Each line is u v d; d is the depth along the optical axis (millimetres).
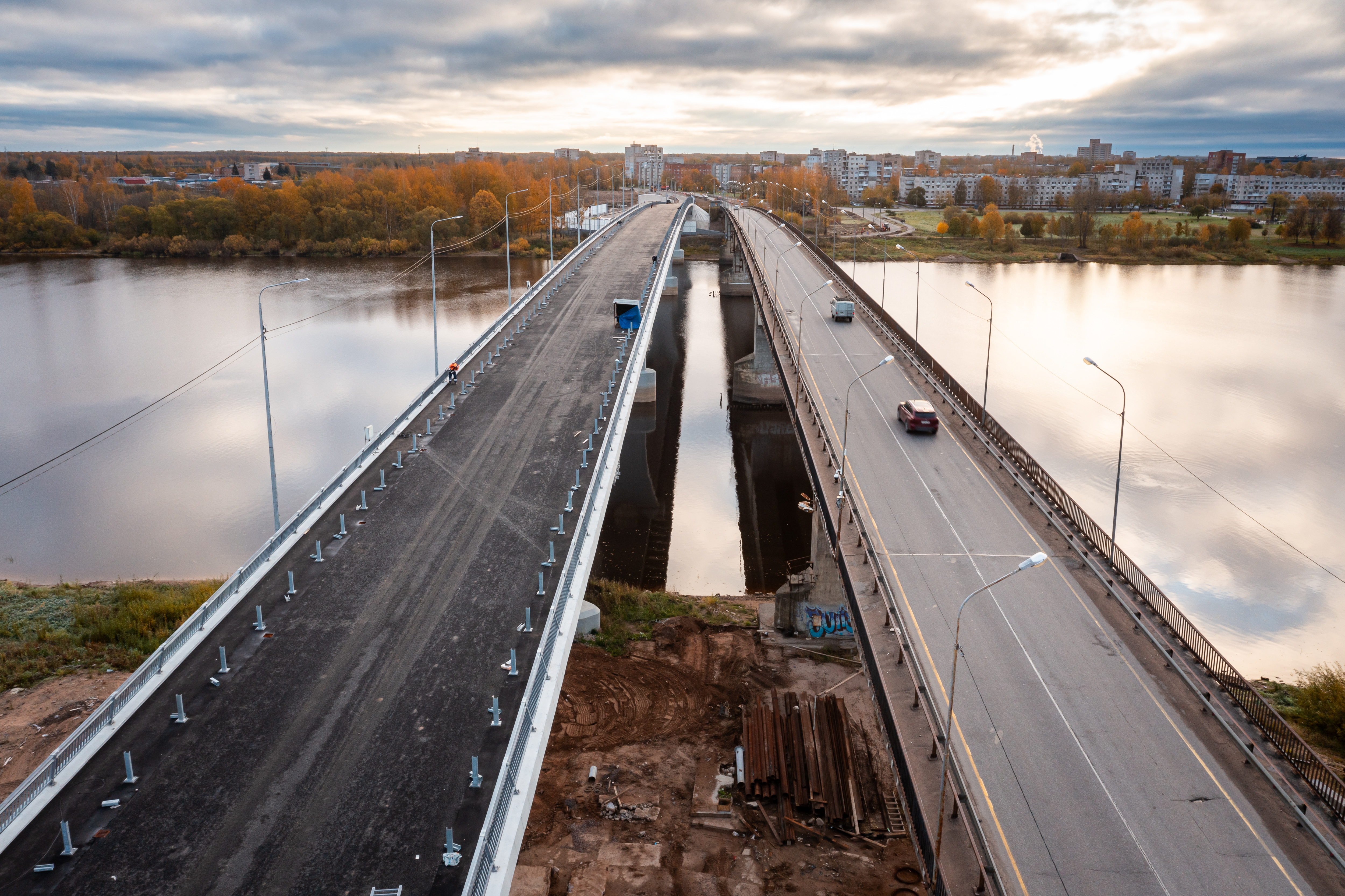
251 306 137500
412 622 29422
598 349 63375
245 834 20812
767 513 70375
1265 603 55969
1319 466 76875
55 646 43625
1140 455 79312
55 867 19844
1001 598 34969
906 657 30375
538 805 33406
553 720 27922
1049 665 30797
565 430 46906
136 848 20391
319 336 118250
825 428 53312
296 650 27938
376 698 25641
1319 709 40656
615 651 44688
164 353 108625
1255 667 49156
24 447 78250
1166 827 23922
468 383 55469
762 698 39156
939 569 37125
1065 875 22422
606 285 89250
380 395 92688
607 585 52844
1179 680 30141
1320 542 63594
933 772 25781
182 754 23375
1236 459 78438
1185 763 26281
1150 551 62312
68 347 110812
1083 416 89562
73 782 22391
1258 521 66750
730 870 30438
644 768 35594
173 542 61188
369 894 19312
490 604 30453
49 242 192750
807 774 34094
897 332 73438
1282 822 24172
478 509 37781
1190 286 173375
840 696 40625
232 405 89438
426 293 148875
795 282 104438
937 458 49250
